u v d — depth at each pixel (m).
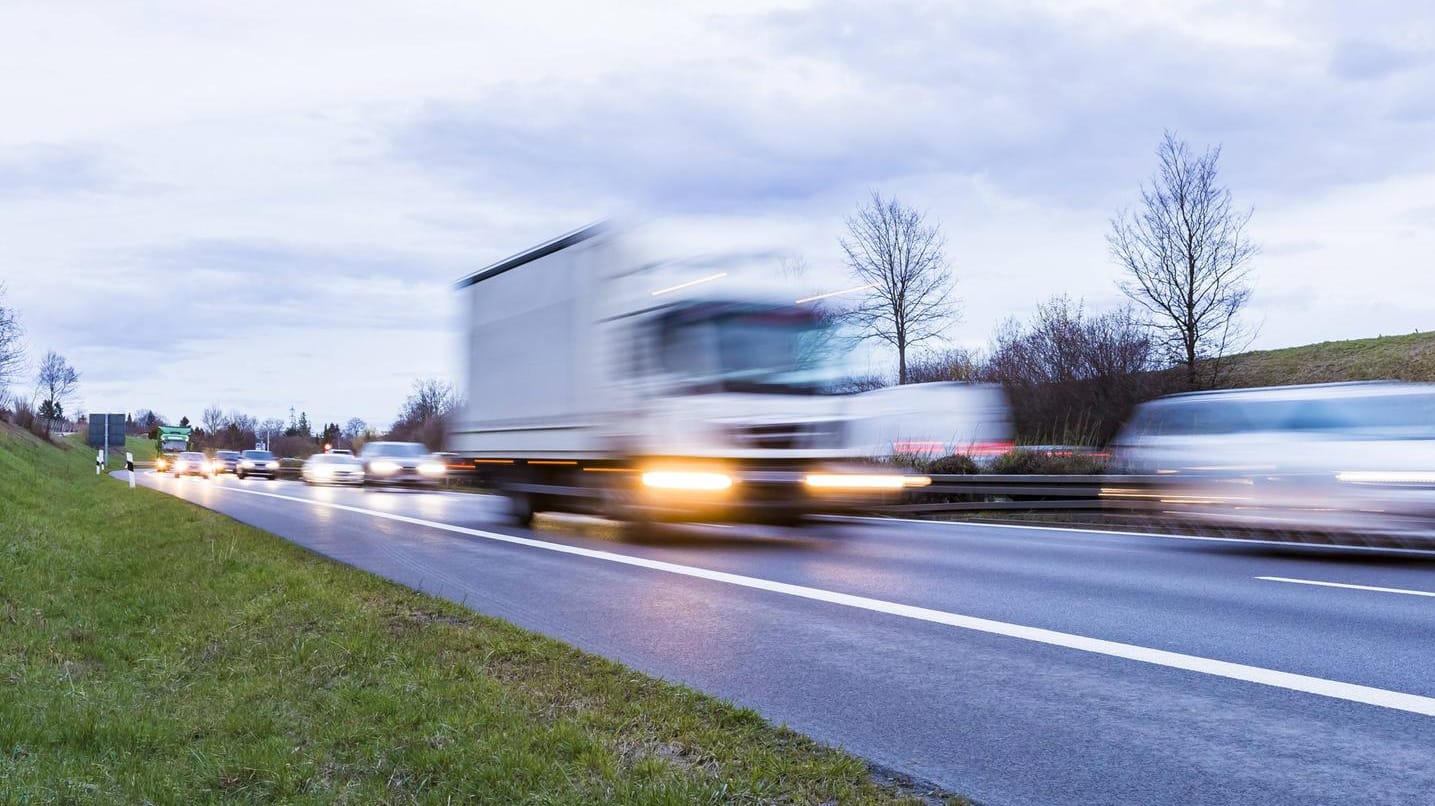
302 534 14.63
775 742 4.61
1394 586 8.87
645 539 13.41
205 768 4.44
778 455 11.77
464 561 11.27
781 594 8.64
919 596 8.48
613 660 6.22
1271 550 11.77
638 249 12.27
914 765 4.39
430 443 58.62
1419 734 4.65
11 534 12.84
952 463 19.47
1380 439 10.46
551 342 13.95
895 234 35.59
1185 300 31.64
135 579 10.64
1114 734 4.75
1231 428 11.71
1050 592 8.65
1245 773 4.21
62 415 95.50
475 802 3.93
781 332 12.08
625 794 3.87
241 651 6.95
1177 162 31.75
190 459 48.41
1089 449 20.84
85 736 4.91
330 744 4.72
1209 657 6.16
